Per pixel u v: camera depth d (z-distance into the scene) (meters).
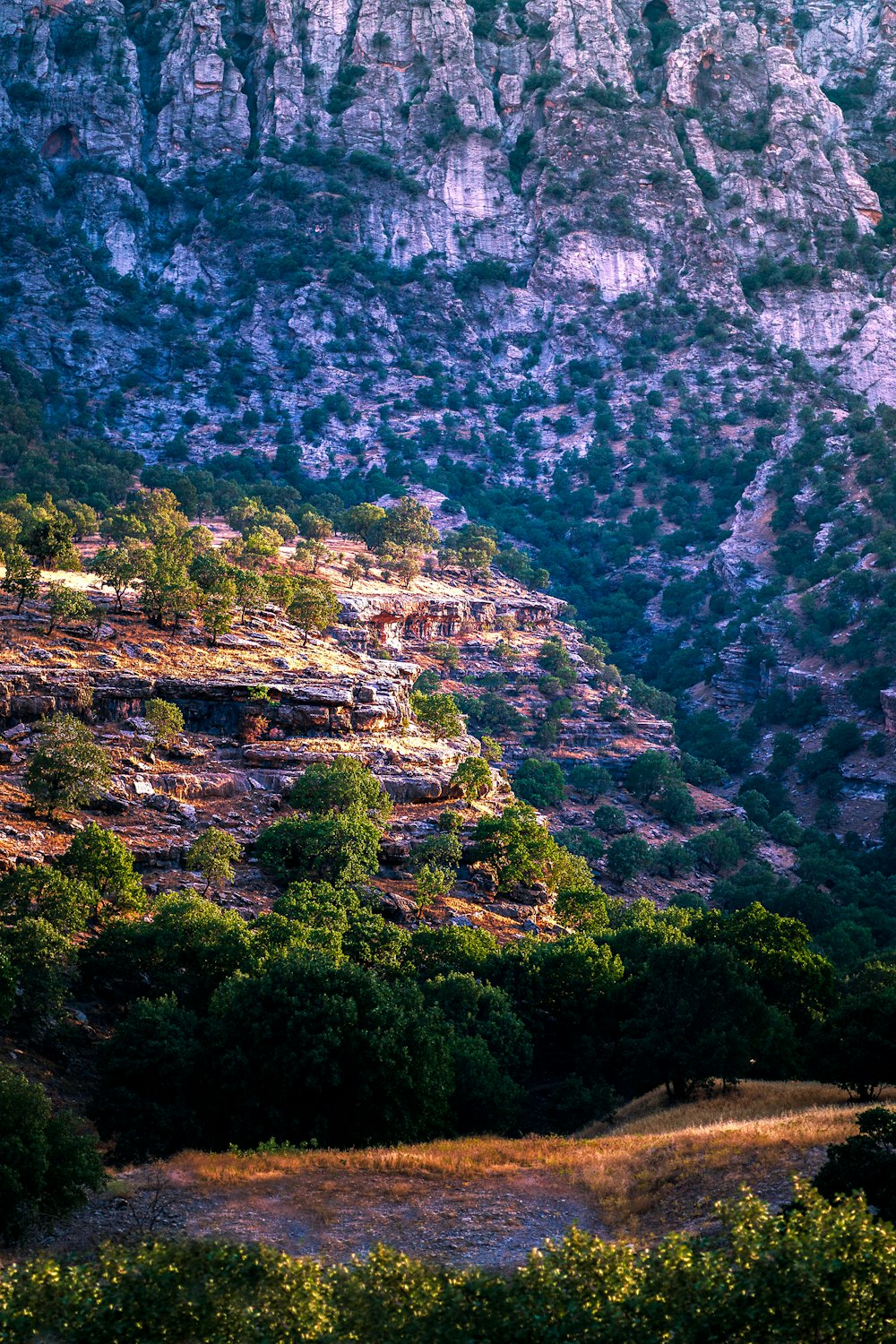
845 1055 67.75
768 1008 73.19
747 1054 70.38
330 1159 51.25
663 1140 52.94
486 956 88.12
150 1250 33.62
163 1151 59.25
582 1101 73.06
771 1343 29.36
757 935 89.75
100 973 77.06
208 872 96.19
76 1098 65.12
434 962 86.75
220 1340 30.47
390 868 113.31
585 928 113.25
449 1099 66.44
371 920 88.56
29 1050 68.62
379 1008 61.41
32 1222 43.53
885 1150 41.25
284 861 104.00
